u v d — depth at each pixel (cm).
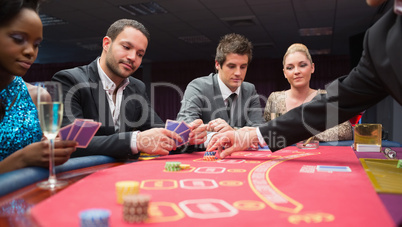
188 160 188
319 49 1219
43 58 1341
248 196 104
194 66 1458
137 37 238
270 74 1382
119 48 236
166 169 151
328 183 122
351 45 962
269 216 84
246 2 719
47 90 121
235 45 285
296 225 77
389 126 870
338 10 766
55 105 120
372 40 152
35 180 122
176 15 812
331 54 1314
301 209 90
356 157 195
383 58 146
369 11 774
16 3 132
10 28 135
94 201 98
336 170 151
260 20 852
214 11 779
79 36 997
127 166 163
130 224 78
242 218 82
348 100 177
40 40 144
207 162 180
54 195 104
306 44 1136
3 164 131
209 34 998
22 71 144
